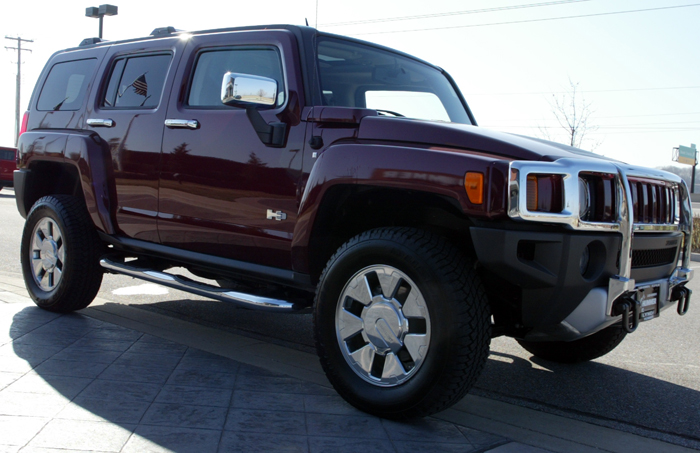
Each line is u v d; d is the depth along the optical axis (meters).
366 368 2.93
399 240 2.82
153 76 4.21
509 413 3.17
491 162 2.64
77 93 4.77
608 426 3.08
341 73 3.63
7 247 8.52
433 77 4.38
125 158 4.18
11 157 19.89
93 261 4.41
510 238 2.62
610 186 2.87
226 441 2.51
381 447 2.55
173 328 4.40
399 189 2.98
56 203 4.48
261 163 3.44
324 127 3.25
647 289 3.10
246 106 3.34
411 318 2.81
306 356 3.95
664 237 3.24
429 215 3.28
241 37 3.79
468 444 2.64
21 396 2.86
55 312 4.56
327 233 3.26
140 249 4.19
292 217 3.32
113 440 2.45
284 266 3.44
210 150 3.68
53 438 2.43
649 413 3.30
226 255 3.70
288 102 3.38
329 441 2.58
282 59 3.51
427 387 2.70
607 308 2.81
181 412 2.78
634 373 4.03
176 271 7.05
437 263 2.71
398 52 4.20
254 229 3.48
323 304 3.04
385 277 2.88
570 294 2.75
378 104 3.77
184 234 3.87
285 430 2.66
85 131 4.50
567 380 3.82
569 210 2.70
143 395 2.96
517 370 3.99
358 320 2.96
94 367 3.34
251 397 3.04
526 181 2.62
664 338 5.06
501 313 3.14
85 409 2.75
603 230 2.82
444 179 2.72
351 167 2.98
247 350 3.94
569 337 2.91
